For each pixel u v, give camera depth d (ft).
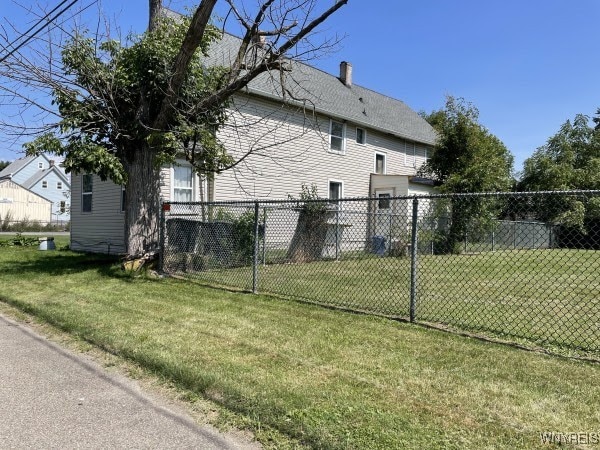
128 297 21.66
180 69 26.61
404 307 20.29
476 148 61.93
